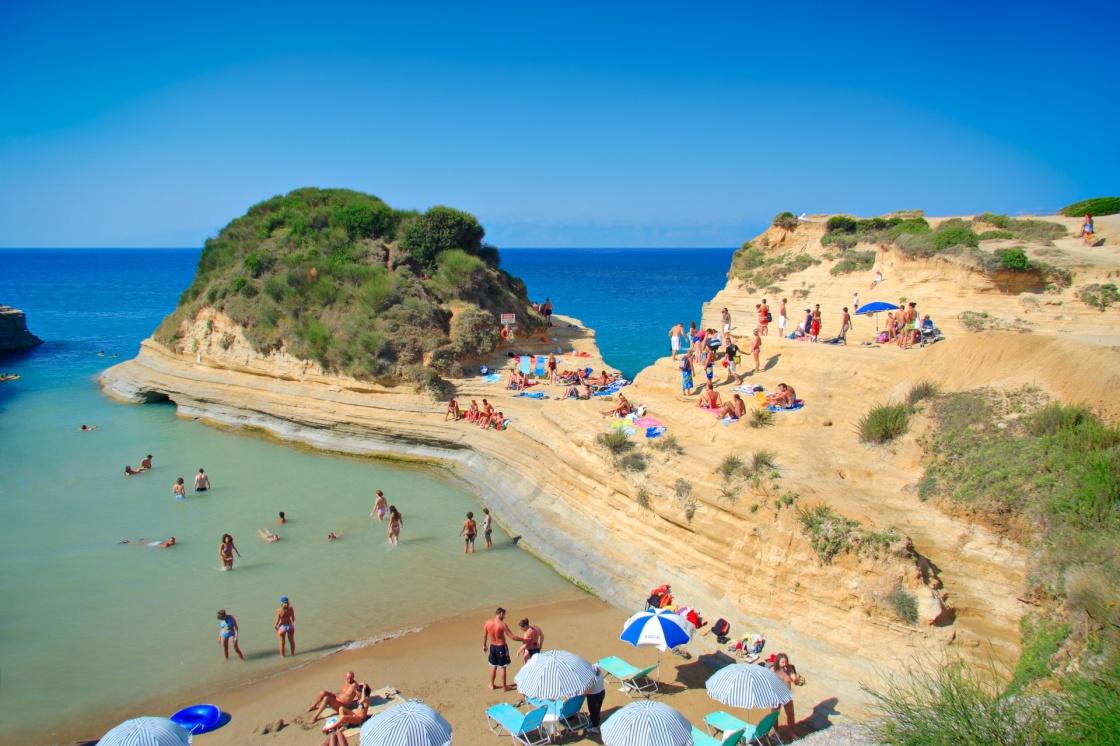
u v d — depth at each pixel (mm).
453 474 27688
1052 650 11547
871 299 35719
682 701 13883
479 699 14195
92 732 13312
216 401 34844
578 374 31203
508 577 19703
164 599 18172
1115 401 15273
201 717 13344
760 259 49781
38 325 70250
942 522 15227
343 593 18672
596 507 20922
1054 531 13258
